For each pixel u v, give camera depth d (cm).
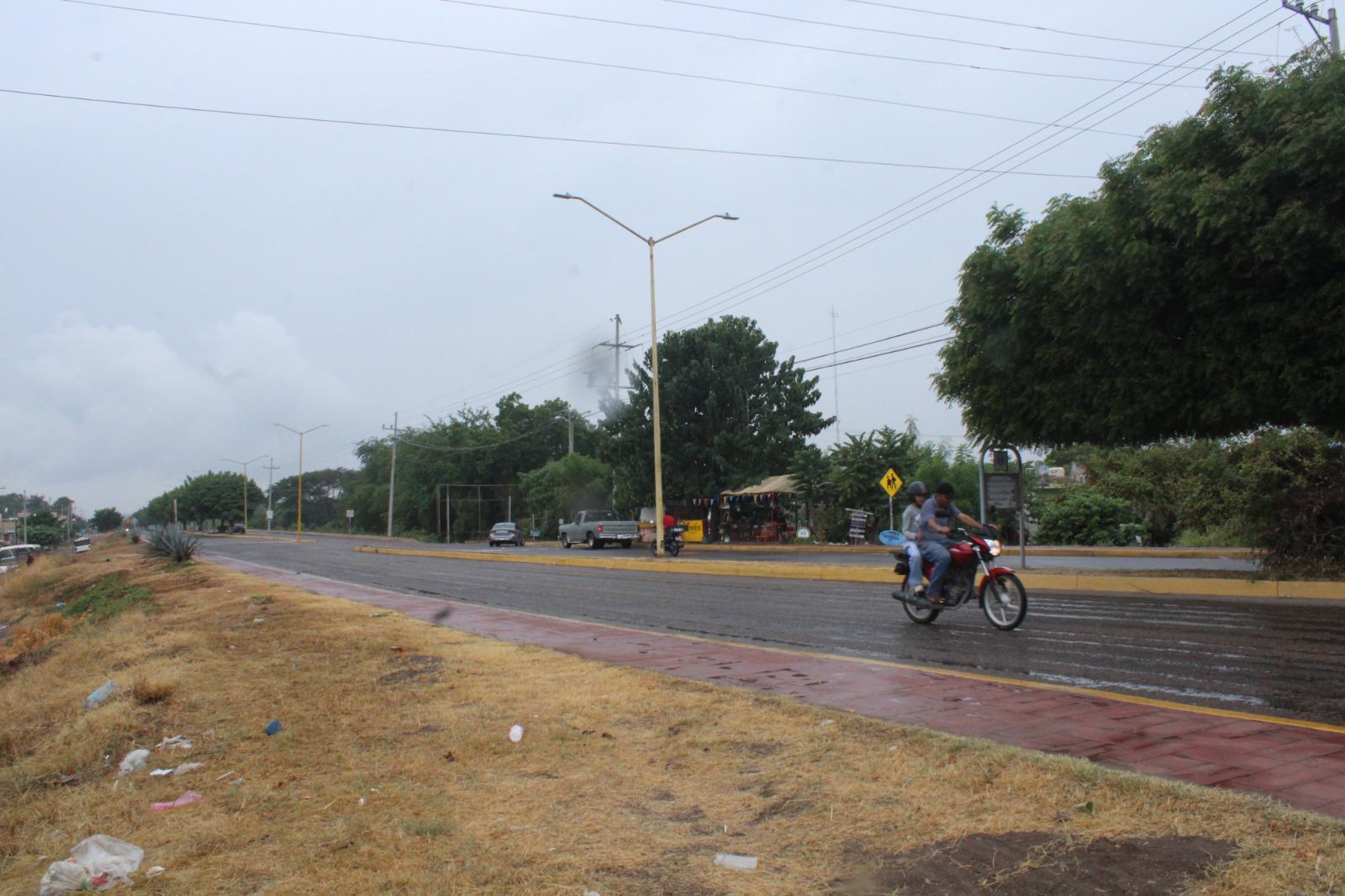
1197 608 1202
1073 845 373
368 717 678
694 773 509
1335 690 668
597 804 471
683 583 1950
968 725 575
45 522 13362
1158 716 584
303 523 15025
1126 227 1287
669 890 368
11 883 421
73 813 512
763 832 421
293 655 976
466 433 8944
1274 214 1150
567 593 1764
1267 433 1998
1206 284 1239
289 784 536
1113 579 1480
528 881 382
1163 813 392
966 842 386
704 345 4431
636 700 677
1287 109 1172
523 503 8106
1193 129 1259
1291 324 1170
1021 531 1738
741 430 4353
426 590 1942
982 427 1667
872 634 1057
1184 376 1302
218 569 2783
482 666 845
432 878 389
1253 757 482
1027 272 1448
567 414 8869
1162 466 3516
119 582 2864
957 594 1088
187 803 516
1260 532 1501
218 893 386
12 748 723
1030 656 860
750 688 722
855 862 379
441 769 542
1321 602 1236
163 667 919
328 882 390
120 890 395
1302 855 342
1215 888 326
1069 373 1475
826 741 541
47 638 1902
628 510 4925
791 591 1675
